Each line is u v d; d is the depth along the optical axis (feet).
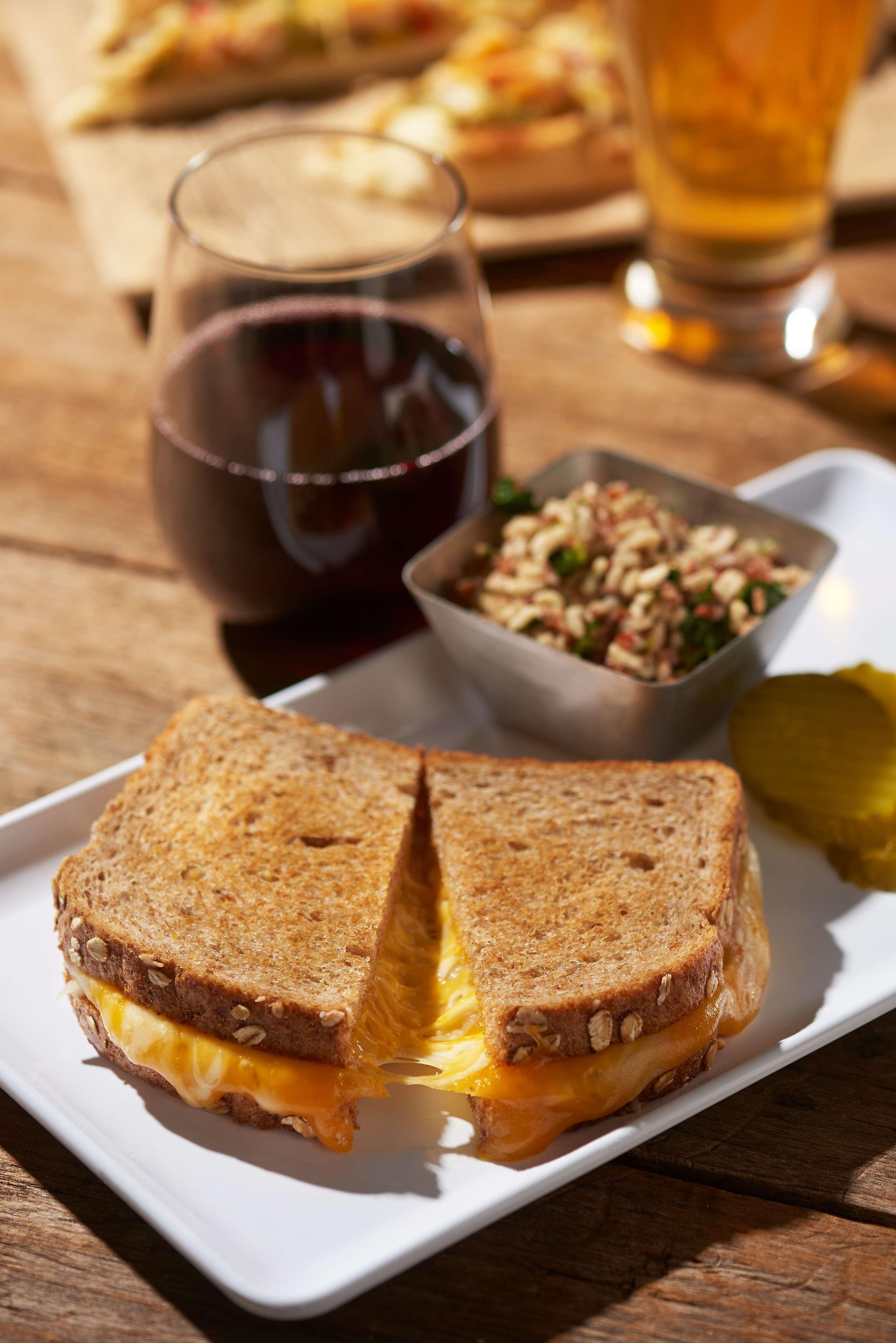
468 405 2.43
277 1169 2.04
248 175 2.92
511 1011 2.04
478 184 3.06
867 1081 2.13
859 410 2.83
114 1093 2.08
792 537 2.39
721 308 2.90
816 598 2.52
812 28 2.60
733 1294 2.01
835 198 3.09
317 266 2.88
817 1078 2.13
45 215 3.17
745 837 2.23
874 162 3.15
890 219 3.15
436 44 3.41
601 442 2.78
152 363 2.44
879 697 2.34
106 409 2.83
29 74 3.47
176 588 2.59
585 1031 2.05
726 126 2.71
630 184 3.12
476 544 2.40
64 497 2.70
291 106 3.34
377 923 2.13
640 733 2.29
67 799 2.25
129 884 2.16
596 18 3.43
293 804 2.24
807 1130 2.10
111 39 3.40
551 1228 2.04
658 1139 2.09
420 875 2.26
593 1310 2.01
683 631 2.30
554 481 2.45
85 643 2.52
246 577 2.39
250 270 2.34
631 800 2.25
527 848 2.21
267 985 2.06
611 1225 2.04
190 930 2.12
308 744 2.30
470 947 2.12
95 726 2.43
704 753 2.36
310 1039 2.04
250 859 2.19
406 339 2.41
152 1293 2.02
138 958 2.06
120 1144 2.05
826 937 2.19
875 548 2.57
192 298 2.40
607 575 2.33
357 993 2.07
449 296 2.43
